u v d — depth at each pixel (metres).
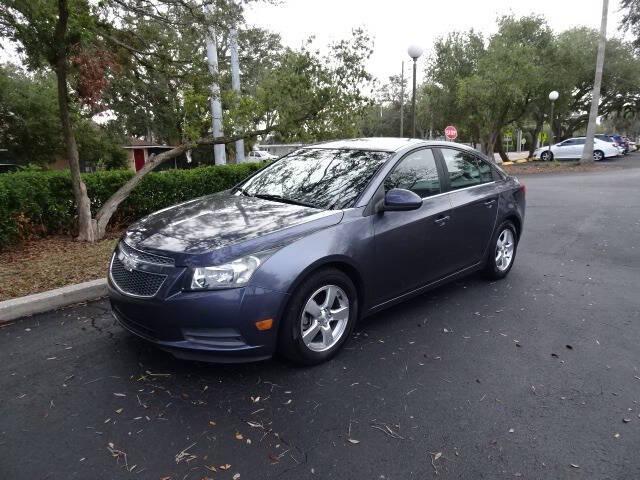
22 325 4.34
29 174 7.07
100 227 7.28
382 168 4.27
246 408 3.13
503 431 2.96
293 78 8.52
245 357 3.33
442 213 4.62
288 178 4.65
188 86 8.98
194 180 9.20
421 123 39.88
